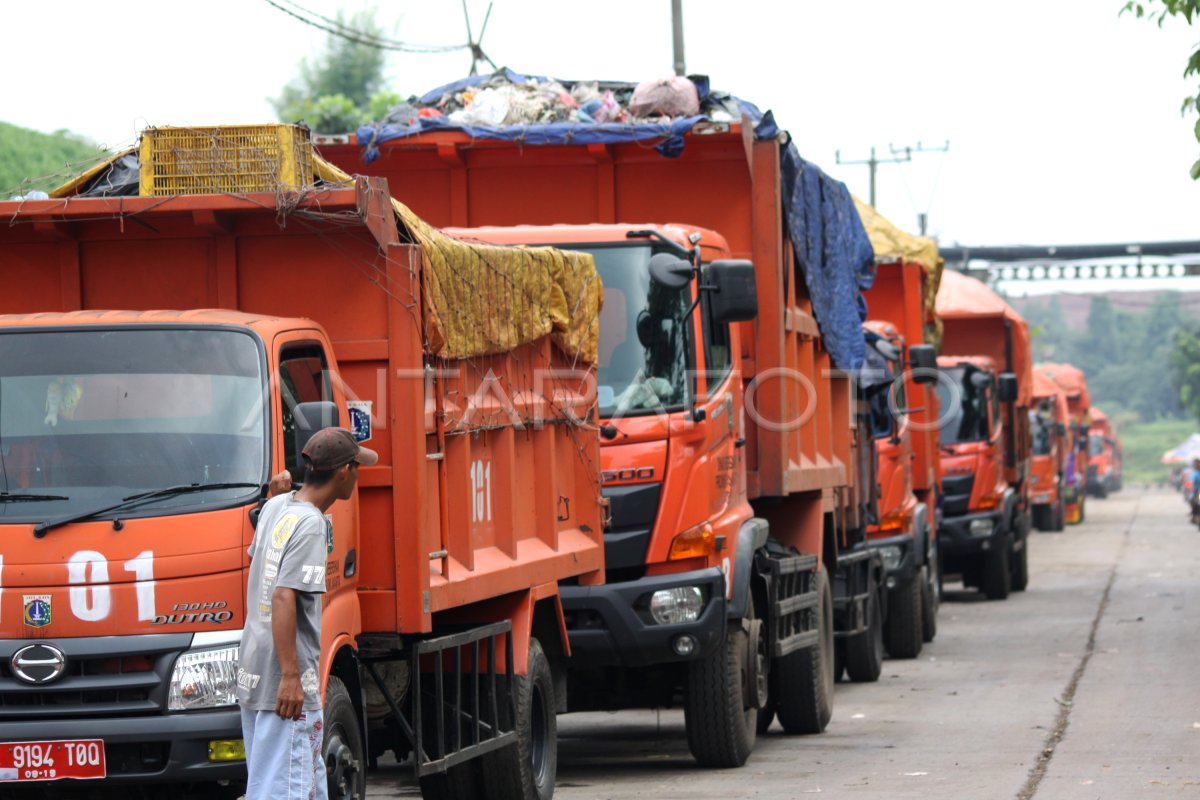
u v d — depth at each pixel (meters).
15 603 9.41
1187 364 179.00
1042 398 66.44
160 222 11.19
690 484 14.97
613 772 16.08
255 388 10.05
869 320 29.33
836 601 21.78
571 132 17.36
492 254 12.19
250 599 9.30
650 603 14.68
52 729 9.32
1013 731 18.03
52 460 9.91
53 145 45.69
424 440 10.76
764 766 16.09
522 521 13.02
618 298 15.25
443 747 11.38
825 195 19.70
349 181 11.23
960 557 37.94
